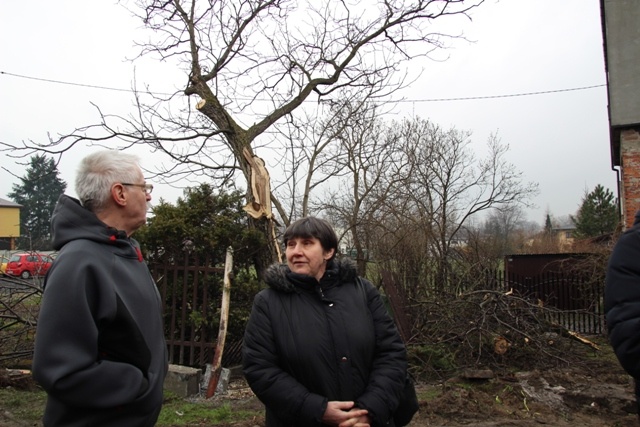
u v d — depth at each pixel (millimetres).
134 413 1951
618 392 5465
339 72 9297
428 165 15953
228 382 6102
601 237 13656
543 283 10617
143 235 6578
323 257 2662
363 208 13656
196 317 6457
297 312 2512
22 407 5191
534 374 6148
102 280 1962
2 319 7070
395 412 2629
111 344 1979
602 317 9391
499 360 6945
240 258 7164
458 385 6012
